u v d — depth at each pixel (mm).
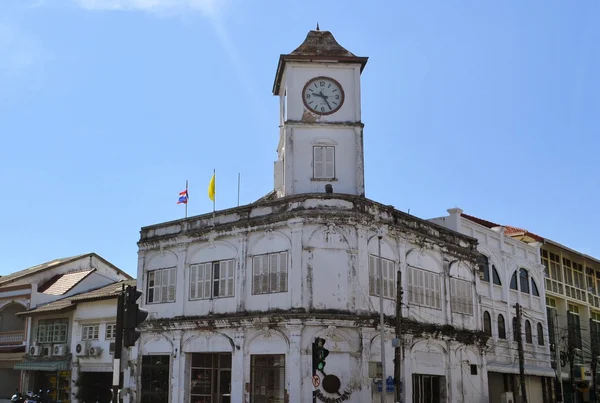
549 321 48781
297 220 28938
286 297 28703
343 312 28125
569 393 48625
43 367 40062
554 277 50906
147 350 34031
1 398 44875
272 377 28750
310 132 32375
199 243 33125
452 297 36031
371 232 30172
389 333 30109
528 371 42312
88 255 48812
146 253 35656
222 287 31469
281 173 35594
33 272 45594
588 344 53531
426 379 32969
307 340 27938
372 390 28312
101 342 38156
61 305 40719
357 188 31797
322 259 28641
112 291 40125
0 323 45344
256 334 29469
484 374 37438
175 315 33000
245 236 31000
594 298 56469
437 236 35594
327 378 27438
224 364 31000
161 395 32781
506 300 42562
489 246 42156
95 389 38781
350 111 32781
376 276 30203
